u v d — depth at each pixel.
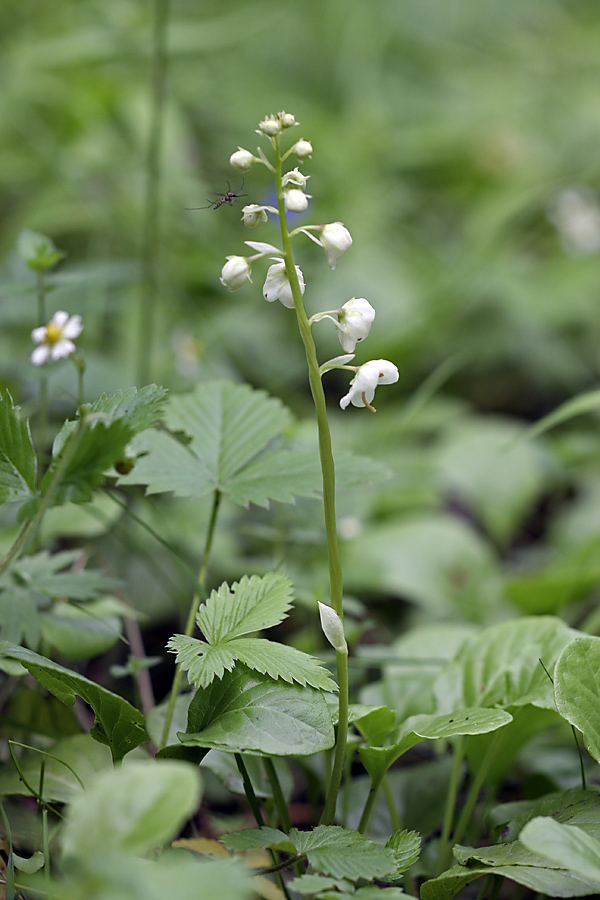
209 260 1.73
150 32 1.70
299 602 0.96
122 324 1.56
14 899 0.78
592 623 0.96
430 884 0.77
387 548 1.17
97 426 0.77
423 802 0.86
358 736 0.84
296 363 1.70
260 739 0.76
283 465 0.85
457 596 1.13
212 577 1.08
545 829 0.74
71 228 1.71
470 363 1.85
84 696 0.78
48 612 0.87
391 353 1.75
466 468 1.42
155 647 1.08
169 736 0.84
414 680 0.89
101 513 0.94
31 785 0.82
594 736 0.78
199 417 0.88
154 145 1.29
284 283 0.77
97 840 0.71
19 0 1.90
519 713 0.83
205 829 0.88
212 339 1.57
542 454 1.46
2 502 0.78
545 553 1.38
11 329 1.30
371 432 1.47
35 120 1.79
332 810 0.78
